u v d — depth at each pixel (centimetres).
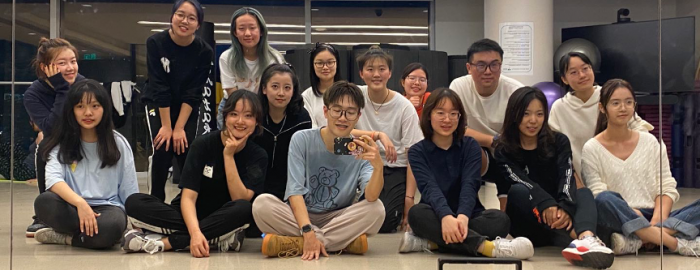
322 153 360
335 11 557
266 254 342
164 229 356
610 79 405
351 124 354
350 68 474
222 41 511
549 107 388
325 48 430
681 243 347
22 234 375
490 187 387
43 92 389
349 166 363
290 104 391
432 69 490
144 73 436
